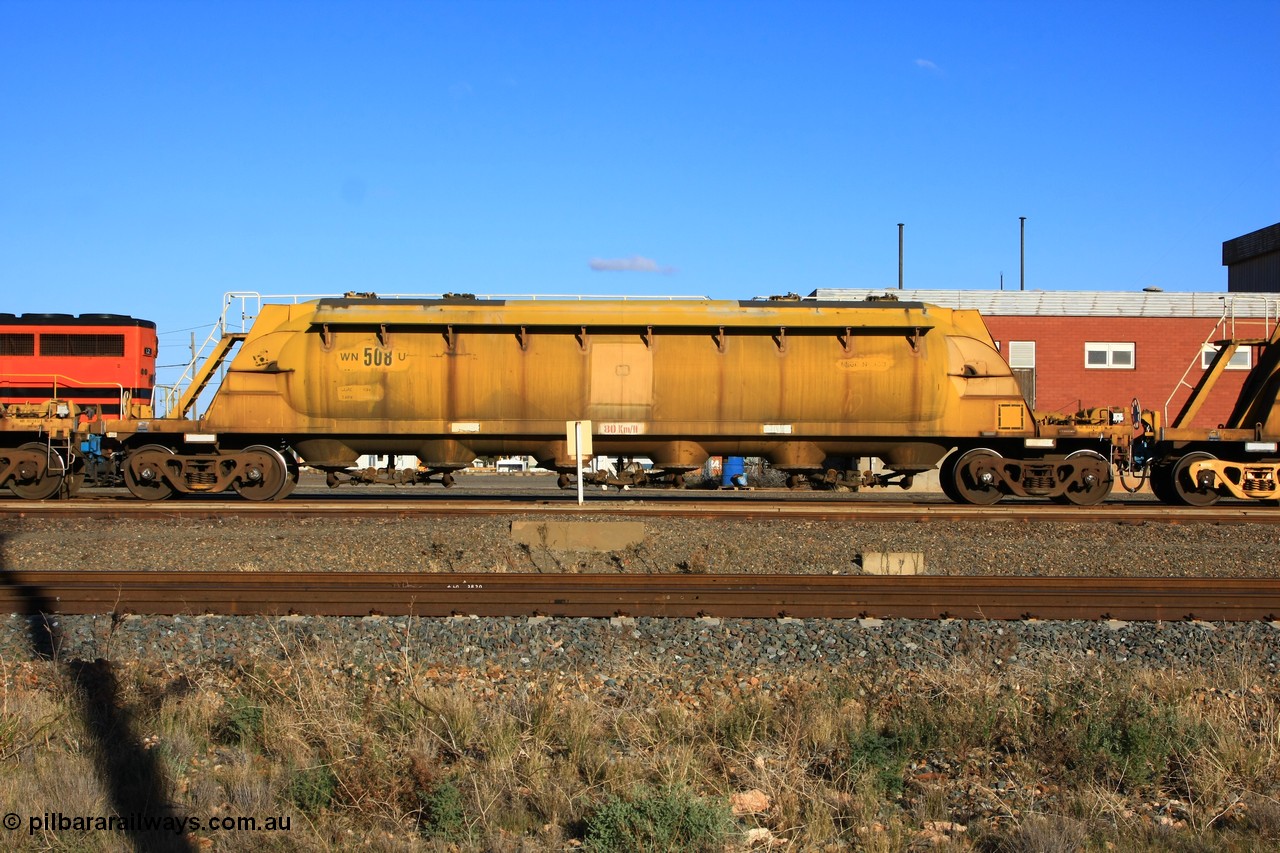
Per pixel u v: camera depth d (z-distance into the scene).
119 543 14.09
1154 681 7.87
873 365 20.00
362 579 11.15
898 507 18.44
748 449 20.47
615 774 6.19
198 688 7.47
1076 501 20.53
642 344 19.95
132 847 5.29
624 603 10.14
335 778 6.03
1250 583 11.20
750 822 5.77
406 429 20.02
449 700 7.02
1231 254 42.50
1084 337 34.34
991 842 5.51
